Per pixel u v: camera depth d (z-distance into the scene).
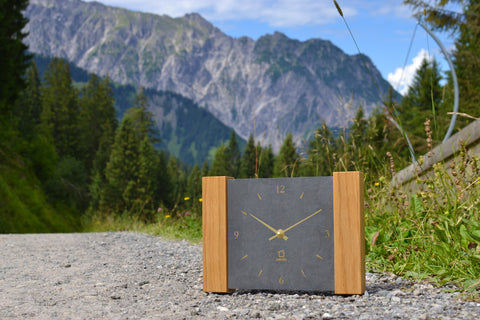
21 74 8.64
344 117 1.38
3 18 7.93
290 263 0.97
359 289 0.93
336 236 0.95
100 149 15.98
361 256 0.94
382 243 1.11
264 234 0.99
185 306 0.90
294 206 0.98
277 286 0.98
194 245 1.63
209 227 1.01
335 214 0.95
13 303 0.92
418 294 0.89
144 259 1.36
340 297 0.93
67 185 9.72
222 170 18.30
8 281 1.09
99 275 1.15
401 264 1.04
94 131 17.39
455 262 0.95
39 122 15.87
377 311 0.82
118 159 13.58
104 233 2.15
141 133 17.08
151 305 0.91
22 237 1.93
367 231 1.15
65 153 14.98
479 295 0.85
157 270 1.21
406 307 0.83
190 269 1.22
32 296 0.96
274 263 0.98
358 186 0.94
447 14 3.32
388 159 1.40
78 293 0.99
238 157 18.56
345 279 0.94
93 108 17.58
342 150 1.42
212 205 1.01
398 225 1.13
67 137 15.33
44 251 1.52
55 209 8.38
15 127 8.12
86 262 1.32
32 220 6.48
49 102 15.41
